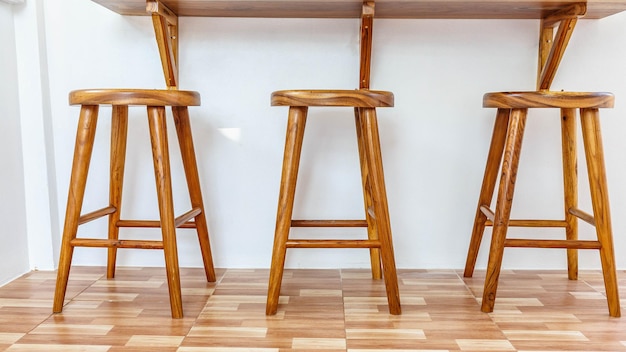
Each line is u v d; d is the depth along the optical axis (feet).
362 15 5.17
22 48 5.74
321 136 6.01
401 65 5.93
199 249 6.19
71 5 5.86
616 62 5.88
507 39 5.89
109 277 5.75
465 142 6.01
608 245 4.68
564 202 5.74
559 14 5.36
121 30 5.90
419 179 6.07
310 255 6.18
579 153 6.03
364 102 4.48
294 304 4.98
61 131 6.02
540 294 5.30
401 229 6.15
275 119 5.99
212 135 6.03
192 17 5.86
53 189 6.04
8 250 5.62
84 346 4.05
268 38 5.90
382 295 5.25
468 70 5.93
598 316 4.72
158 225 5.57
